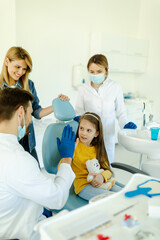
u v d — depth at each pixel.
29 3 2.94
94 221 0.74
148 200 0.83
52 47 3.30
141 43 4.32
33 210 1.07
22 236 1.06
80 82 3.64
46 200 0.99
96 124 1.54
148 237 0.68
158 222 0.76
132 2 4.31
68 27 3.42
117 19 4.12
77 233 0.68
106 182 1.47
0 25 2.39
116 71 4.05
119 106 2.21
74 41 3.54
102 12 3.84
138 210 0.82
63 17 3.33
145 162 1.66
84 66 3.71
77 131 1.57
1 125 1.00
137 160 3.50
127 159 3.52
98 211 0.80
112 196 0.90
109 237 0.67
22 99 1.02
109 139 2.22
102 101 2.12
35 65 3.17
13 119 1.00
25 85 1.69
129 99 4.13
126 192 0.93
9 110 0.98
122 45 3.99
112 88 2.13
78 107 2.22
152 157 1.64
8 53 1.54
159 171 1.60
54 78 3.42
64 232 0.68
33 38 3.07
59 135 1.43
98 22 3.82
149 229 0.72
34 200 0.99
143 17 4.49
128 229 0.71
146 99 4.36
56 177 1.11
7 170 0.93
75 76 3.62
